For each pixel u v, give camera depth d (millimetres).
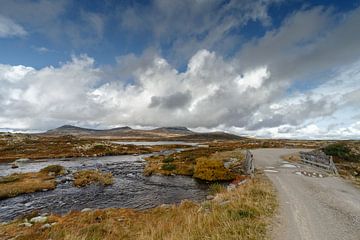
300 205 11453
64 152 66438
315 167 25359
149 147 96000
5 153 62844
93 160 52938
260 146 73375
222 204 12250
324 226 8711
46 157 59250
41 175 31453
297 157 34656
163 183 26281
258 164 27875
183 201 16391
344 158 28719
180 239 7605
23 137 105875
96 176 29188
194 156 42844
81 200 20328
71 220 13094
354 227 8641
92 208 17953
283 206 11250
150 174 31812
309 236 7789
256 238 7496
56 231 10609
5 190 22609
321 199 12711
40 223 12688
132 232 10562
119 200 20125
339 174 21516
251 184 16391
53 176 30875
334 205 11570
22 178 29391
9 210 17875
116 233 10367
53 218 13742
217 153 44031
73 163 47219
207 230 8289
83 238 9031
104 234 10359
